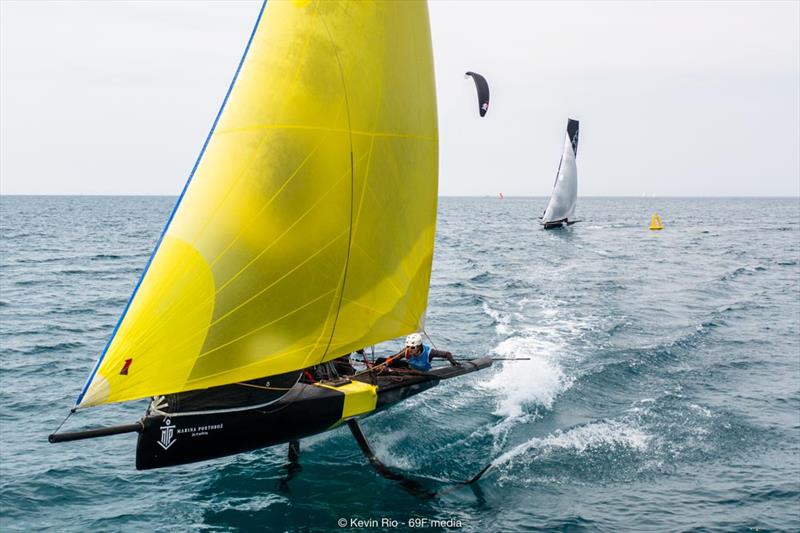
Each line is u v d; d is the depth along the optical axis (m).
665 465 12.16
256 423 10.32
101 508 10.70
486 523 10.20
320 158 10.30
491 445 12.95
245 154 9.66
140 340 8.93
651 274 38.34
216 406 10.02
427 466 12.08
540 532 9.95
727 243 63.38
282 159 9.92
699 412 14.74
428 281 12.90
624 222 104.25
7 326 24.47
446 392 15.91
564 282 34.94
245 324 9.80
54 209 160.88
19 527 10.07
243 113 9.72
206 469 12.02
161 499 10.98
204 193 9.40
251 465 12.15
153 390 9.13
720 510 10.59
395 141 11.34
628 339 21.27
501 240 67.56
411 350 12.84
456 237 73.00
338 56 10.41
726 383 16.89
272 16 10.02
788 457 12.49
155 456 9.60
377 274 11.52
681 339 21.20
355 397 11.46
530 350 19.83
